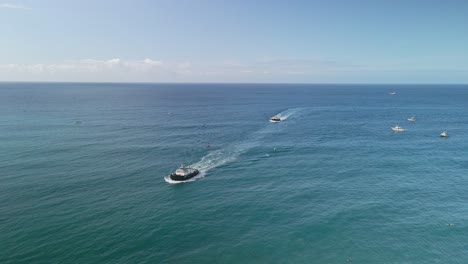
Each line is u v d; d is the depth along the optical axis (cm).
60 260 4781
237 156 10500
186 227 5872
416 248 5328
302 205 6838
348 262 4956
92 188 7569
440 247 5356
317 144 12250
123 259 4875
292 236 5641
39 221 5903
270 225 6003
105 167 9169
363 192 7525
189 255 5044
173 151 11019
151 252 5084
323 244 5416
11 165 9162
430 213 6500
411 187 7838
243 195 7344
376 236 5659
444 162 9931
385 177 8531
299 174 8769
